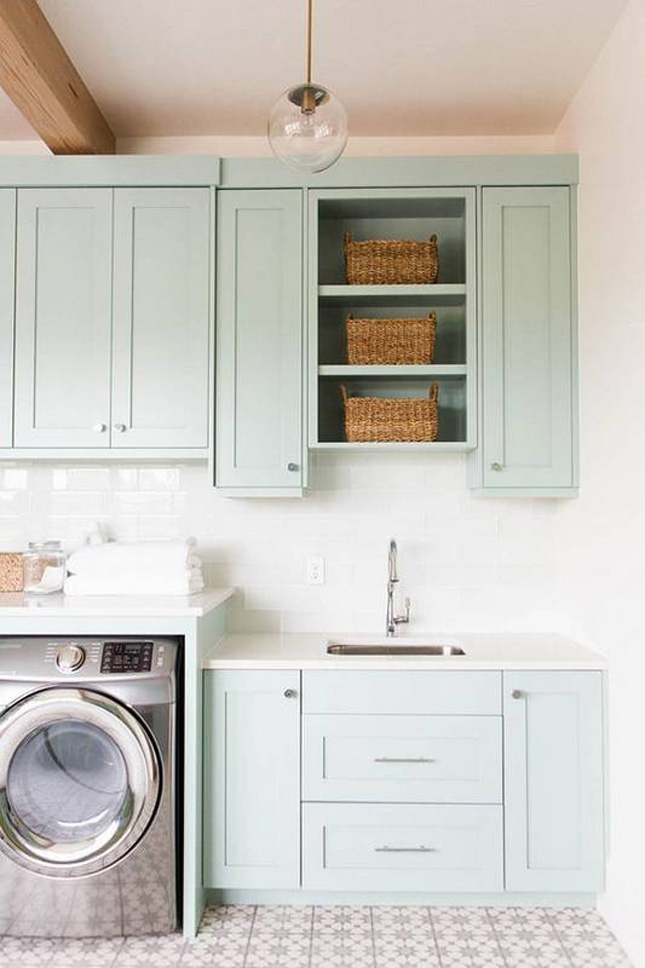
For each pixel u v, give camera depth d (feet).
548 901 7.93
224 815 7.71
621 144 7.31
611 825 7.58
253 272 8.66
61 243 8.66
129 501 9.57
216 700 7.72
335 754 7.73
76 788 7.37
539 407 8.61
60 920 7.28
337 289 8.67
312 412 8.61
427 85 8.50
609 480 7.66
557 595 9.47
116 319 8.64
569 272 8.64
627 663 7.21
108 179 8.63
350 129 9.50
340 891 7.84
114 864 7.25
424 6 7.16
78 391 8.63
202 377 8.61
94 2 7.09
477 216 8.66
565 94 8.72
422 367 8.59
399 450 9.05
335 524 9.56
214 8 7.18
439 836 7.71
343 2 7.08
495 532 9.53
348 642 8.97
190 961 6.95
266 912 7.80
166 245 8.66
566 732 7.72
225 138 9.76
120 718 7.14
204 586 9.51
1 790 7.25
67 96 7.95
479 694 7.72
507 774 7.70
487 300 8.63
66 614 7.43
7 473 9.59
